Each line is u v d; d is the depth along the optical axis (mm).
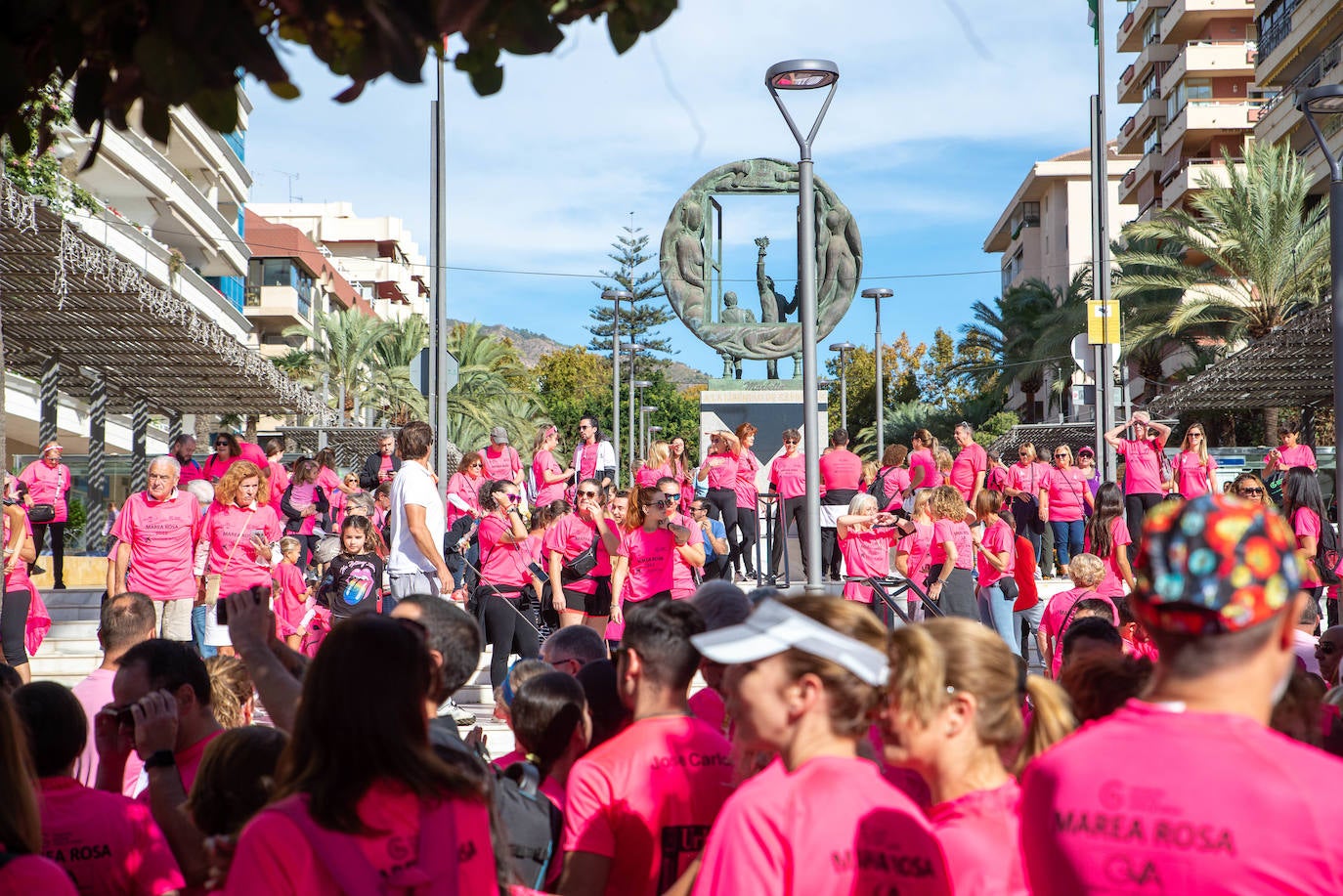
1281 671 1990
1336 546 11289
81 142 25266
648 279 92688
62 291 14414
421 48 1766
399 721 2299
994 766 2521
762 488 19406
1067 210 64688
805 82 9516
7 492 14055
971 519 11609
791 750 2449
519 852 3414
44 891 2258
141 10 1769
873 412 69688
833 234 19719
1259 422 38812
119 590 9719
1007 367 46656
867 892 2277
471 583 12953
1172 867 1869
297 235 65562
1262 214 30797
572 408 92000
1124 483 14352
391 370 50656
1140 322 36750
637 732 3297
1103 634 5199
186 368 21984
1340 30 40219
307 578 12305
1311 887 1801
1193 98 52531
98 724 3850
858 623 2559
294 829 2199
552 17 1967
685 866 3180
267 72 1702
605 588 10188
